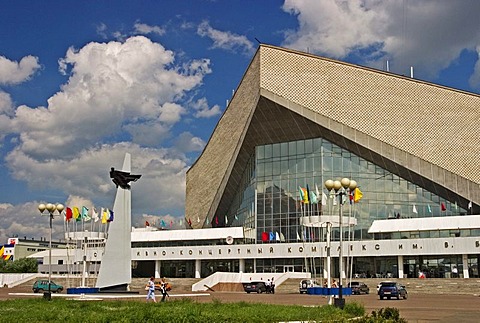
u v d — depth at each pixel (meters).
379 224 60.50
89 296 36.69
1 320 19.75
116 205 40.16
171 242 72.94
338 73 65.88
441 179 62.91
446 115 66.31
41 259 107.81
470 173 64.44
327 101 64.75
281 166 67.81
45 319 20.09
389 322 17.33
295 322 19.22
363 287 48.75
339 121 64.12
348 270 56.81
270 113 65.44
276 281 54.84
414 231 58.62
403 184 64.62
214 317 19.62
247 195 72.94
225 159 77.19
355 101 65.12
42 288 51.06
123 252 39.91
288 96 64.25
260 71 64.50
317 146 66.00
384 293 38.75
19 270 102.50
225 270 67.12
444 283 50.41
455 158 64.69
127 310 21.84
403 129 64.81
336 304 25.48
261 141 69.00
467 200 62.09
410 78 67.12
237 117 73.31
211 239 70.19
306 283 50.72
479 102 67.81
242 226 74.25
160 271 70.62
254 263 64.00
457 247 54.03
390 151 63.66
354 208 63.75
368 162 65.25
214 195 80.88
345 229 62.72
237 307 24.19
